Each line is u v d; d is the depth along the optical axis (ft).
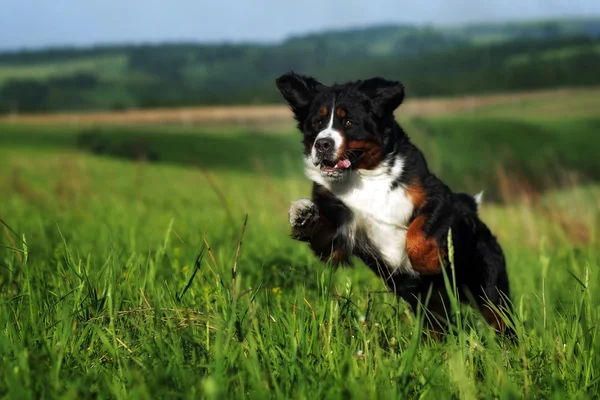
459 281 20.08
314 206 18.88
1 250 26.68
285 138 319.47
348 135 19.62
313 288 21.08
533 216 41.09
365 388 11.52
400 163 19.84
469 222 20.10
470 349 13.51
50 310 15.31
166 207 57.98
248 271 24.53
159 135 309.01
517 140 306.14
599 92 546.26
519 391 12.43
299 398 11.49
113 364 13.28
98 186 82.84
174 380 12.01
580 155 285.23
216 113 471.21
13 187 72.49
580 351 14.02
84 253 24.97
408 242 19.25
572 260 28.43
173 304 15.48
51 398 11.19
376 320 16.33
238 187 82.48
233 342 13.55
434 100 532.73
